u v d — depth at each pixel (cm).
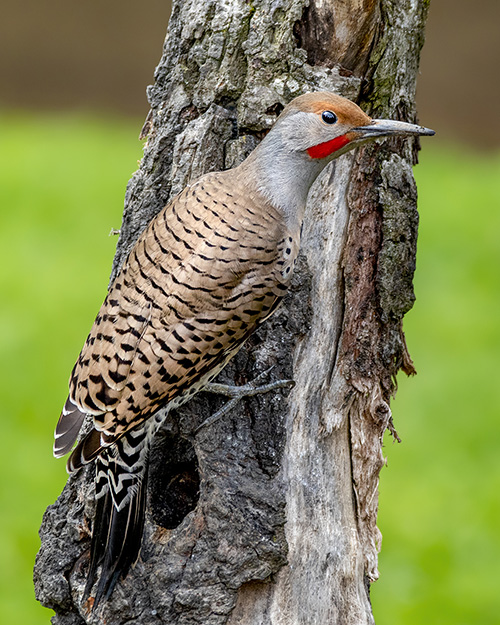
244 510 752
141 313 703
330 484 794
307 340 791
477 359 1694
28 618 1186
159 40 4297
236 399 766
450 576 1242
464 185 2441
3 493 1359
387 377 821
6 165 2491
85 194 2312
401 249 804
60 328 1744
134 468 720
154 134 828
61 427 716
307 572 775
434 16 4188
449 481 1407
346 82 784
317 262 791
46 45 4188
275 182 744
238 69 793
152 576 748
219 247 712
